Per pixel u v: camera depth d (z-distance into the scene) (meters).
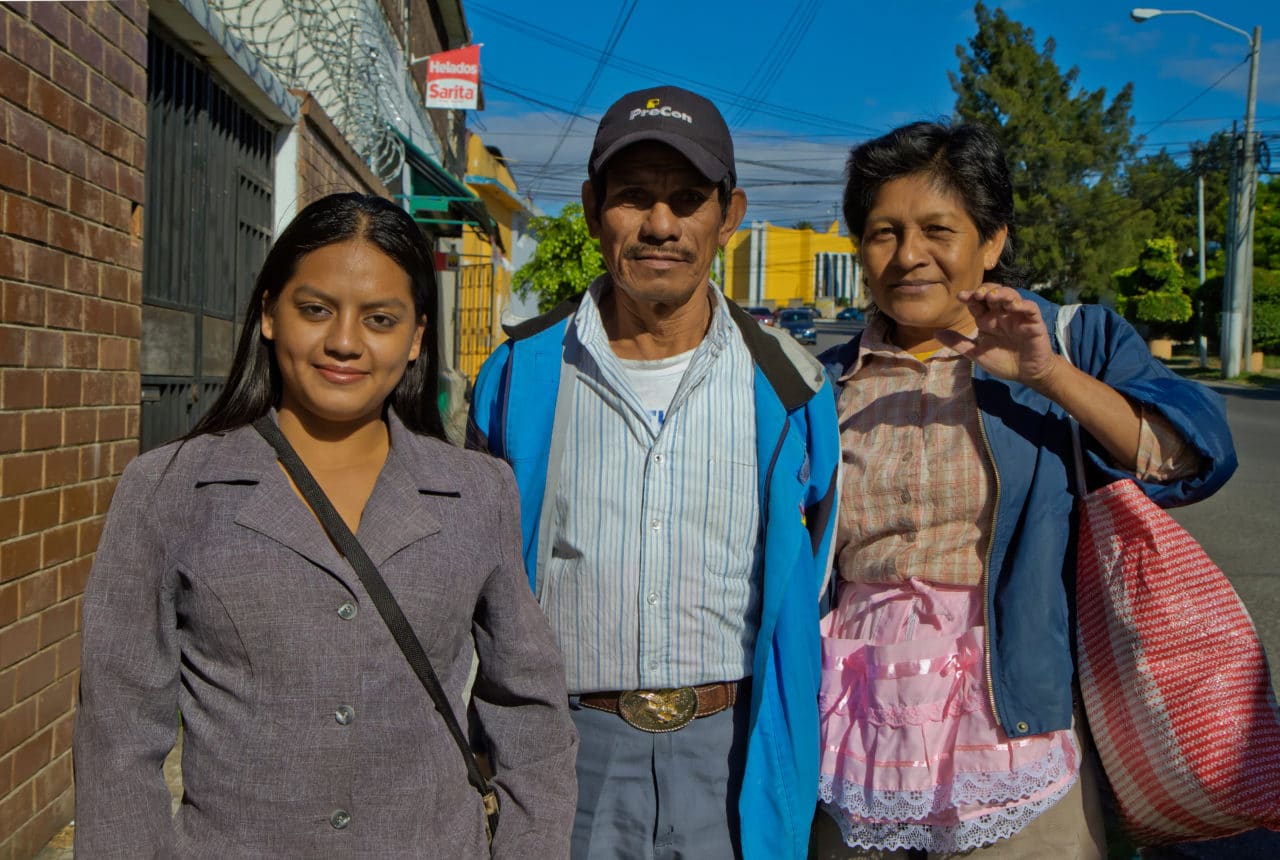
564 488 2.08
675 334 2.08
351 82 7.57
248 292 4.99
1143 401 1.88
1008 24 39.12
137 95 3.34
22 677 2.78
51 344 2.84
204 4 3.93
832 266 74.75
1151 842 2.02
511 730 1.74
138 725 1.45
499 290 19.69
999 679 1.91
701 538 2.02
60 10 2.83
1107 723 1.95
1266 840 3.09
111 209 3.17
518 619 1.72
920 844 1.98
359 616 1.47
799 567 2.02
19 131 2.64
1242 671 1.83
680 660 2.00
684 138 1.92
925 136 2.05
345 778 1.44
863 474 2.13
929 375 2.10
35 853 2.87
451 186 10.16
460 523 1.61
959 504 2.01
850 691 2.08
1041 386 1.89
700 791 2.00
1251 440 12.63
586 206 2.18
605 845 2.01
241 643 1.43
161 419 3.95
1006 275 2.27
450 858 1.53
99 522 3.16
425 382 1.74
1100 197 38.97
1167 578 1.86
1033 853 1.95
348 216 1.53
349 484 1.59
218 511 1.46
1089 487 2.03
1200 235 31.66
